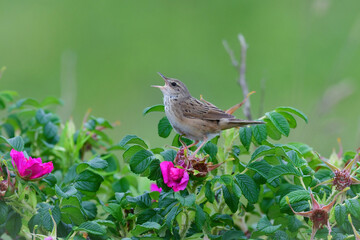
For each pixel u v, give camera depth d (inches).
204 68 887.1
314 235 288.7
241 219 348.5
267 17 995.9
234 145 340.5
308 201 291.1
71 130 380.8
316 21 753.0
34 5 1000.9
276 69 874.8
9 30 922.1
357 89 806.5
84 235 302.4
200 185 310.5
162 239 287.7
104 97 826.2
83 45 915.4
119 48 912.3
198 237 300.7
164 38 944.9
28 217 292.8
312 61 836.0
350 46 615.8
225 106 802.2
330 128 533.6
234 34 969.5
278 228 290.0
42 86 824.9
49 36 925.2
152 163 294.7
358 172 307.6
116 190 368.8
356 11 883.4
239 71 457.4
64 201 293.3
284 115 330.0
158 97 826.2
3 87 809.5
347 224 294.7
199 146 327.9
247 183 297.1
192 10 1024.2
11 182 294.7
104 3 1011.9
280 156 316.2
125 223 316.2
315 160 356.5
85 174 313.0
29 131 381.1
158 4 1024.2
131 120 767.1
